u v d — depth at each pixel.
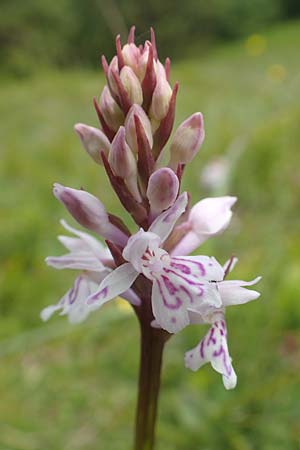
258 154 0.33
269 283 0.20
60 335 0.20
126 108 0.10
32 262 0.26
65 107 0.64
